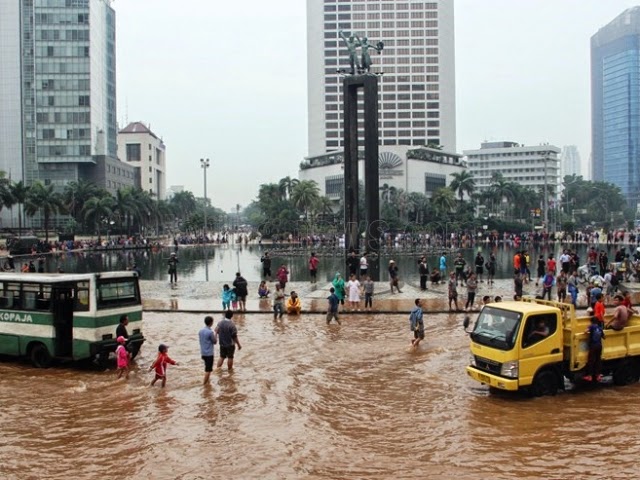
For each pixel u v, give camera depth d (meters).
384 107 188.25
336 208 152.25
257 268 58.25
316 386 17.09
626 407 14.92
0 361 21.11
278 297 29.02
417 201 127.06
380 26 188.38
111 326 19.70
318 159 163.88
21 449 12.49
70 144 126.19
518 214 152.50
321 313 30.48
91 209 100.75
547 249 81.12
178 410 14.96
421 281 38.91
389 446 12.41
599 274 40.97
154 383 17.31
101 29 139.75
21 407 15.41
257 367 19.36
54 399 16.09
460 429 13.41
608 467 11.23
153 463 11.65
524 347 15.45
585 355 16.17
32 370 19.66
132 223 125.56
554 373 15.95
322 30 188.62
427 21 188.12
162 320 28.98
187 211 195.00
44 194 92.19
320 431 13.35
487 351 16.00
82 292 19.36
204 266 61.88
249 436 13.05
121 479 10.94
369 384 17.31
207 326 17.56
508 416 14.30
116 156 157.25
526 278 41.53
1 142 126.50
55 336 19.73
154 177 190.75
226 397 16.03
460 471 11.08
